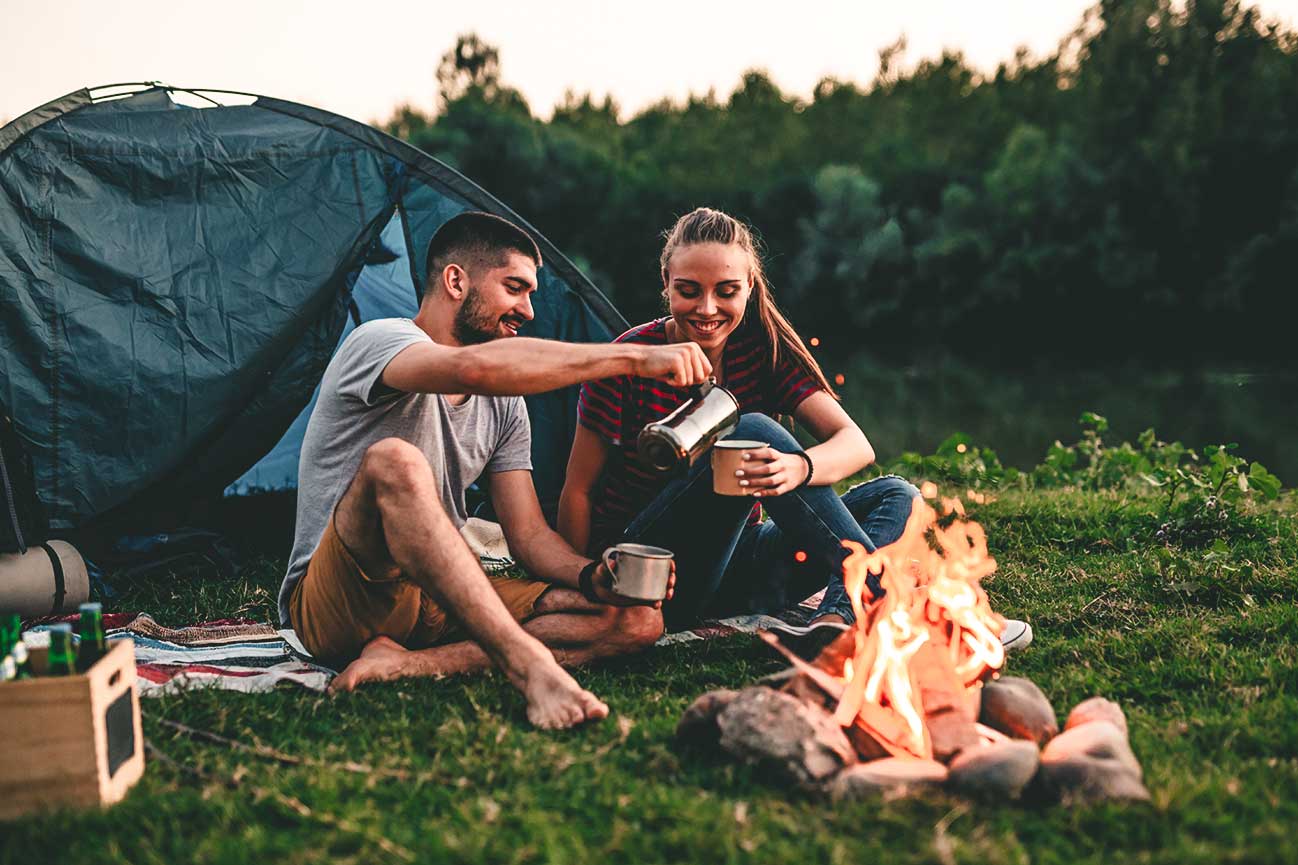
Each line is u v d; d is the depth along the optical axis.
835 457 2.68
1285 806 1.76
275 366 3.88
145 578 3.71
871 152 37.94
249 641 3.08
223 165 3.94
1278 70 27.80
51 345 3.63
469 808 1.79
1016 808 1.78
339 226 4.00
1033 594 3.35
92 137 3.80
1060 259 26.38
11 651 1.90
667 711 2.31
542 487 4.21
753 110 46.56
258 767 1.97
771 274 31.06
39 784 1.76
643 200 31.89
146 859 1.64
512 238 2.70
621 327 4.20
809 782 1.82
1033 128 32.19
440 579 2.26
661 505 2.74
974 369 21.20
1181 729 2.15
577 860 1.61
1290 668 2.49
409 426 2.62
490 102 35.72
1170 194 25.30
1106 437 10.46
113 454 3.66
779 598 3.06
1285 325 23.64
